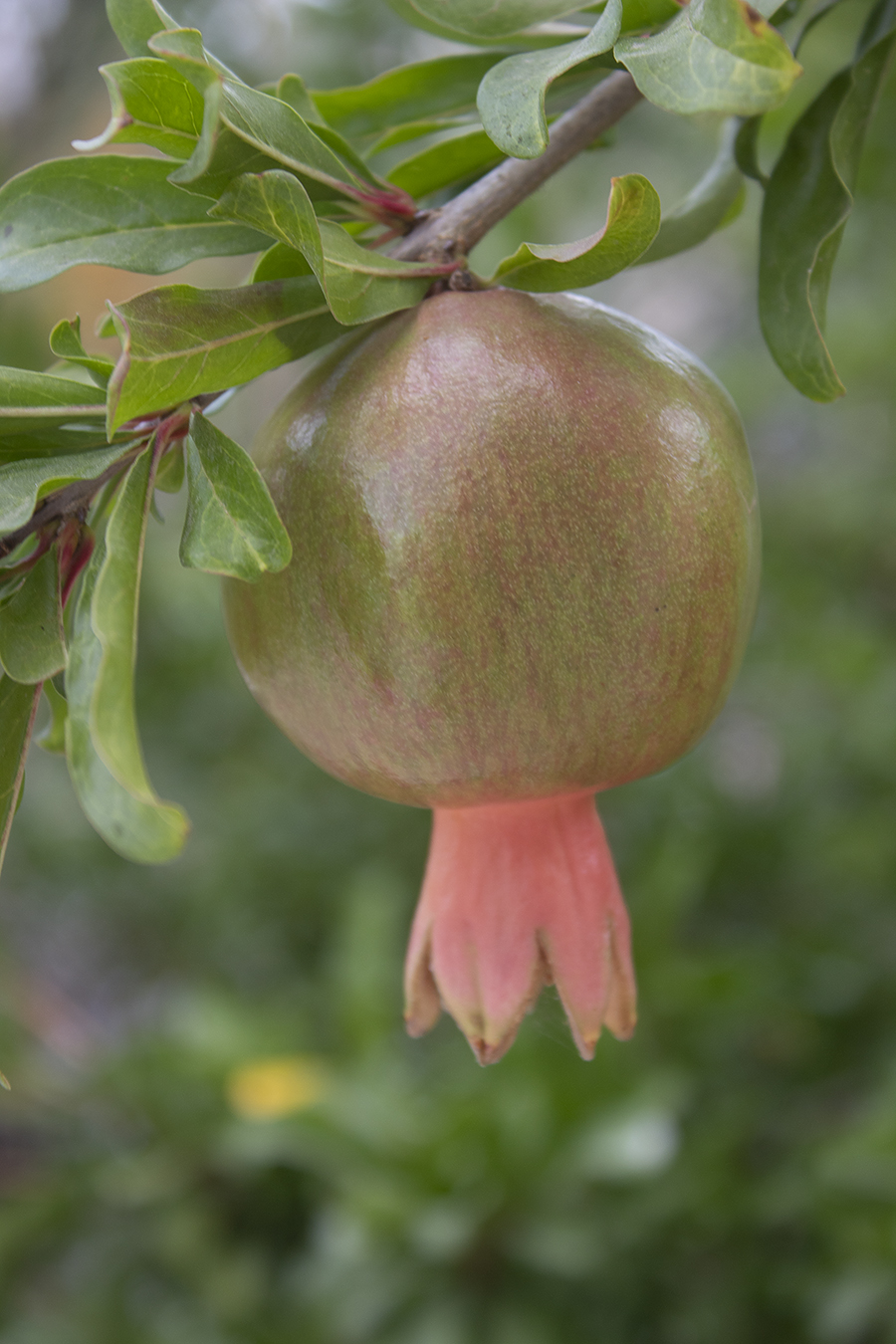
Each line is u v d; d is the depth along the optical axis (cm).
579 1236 101
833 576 152
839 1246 100
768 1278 104
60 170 45
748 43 42
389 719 45
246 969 163
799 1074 128
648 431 45
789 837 142
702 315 202
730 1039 128
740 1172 114
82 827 160
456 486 44
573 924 48
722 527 45
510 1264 106
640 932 119
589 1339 103
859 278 141
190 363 44
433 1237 100
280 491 45
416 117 52
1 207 45
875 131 95
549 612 44
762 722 161
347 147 47
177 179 42
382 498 44
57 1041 141
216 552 44
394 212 47
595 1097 107
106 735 41
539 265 45
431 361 45
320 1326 107
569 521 44
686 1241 106
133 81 43
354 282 45
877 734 128
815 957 130
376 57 135
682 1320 103
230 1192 124
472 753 45
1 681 45
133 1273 124
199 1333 114
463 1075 114
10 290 45
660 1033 120
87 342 131
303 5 129
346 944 134
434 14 48
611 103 47
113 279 132
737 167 51
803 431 174
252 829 157
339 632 45
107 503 46
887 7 49
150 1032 130
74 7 135
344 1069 123
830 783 142
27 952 181
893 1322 101
